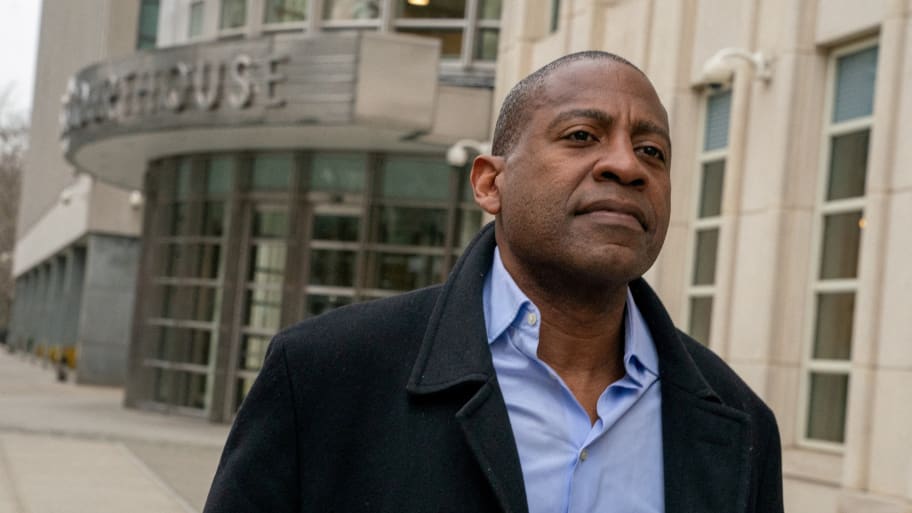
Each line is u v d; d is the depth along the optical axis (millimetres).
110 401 24047
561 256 2016
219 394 19891
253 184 20078
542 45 15562
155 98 18547
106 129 19641
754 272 10297
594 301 2074
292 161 19656
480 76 19328
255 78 17250
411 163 19203
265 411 2053
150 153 21438
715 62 10547
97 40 38531
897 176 8523
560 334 2111
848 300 9570
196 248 20828
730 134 10828
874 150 8711
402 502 1961
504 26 16891
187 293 20875
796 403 10000
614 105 2051
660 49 12219
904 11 8617
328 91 16750
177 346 20906
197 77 17844
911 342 8188
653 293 2197
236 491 2023
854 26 9461
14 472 11516
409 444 1986
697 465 2090
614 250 1994
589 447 2041
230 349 19969
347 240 19438
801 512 9219
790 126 10016
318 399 2041
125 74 19109
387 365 2062
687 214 11789
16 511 9234
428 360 2033
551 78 2098
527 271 2104
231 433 2086
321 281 19469
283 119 17031
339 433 2031
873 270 8609
